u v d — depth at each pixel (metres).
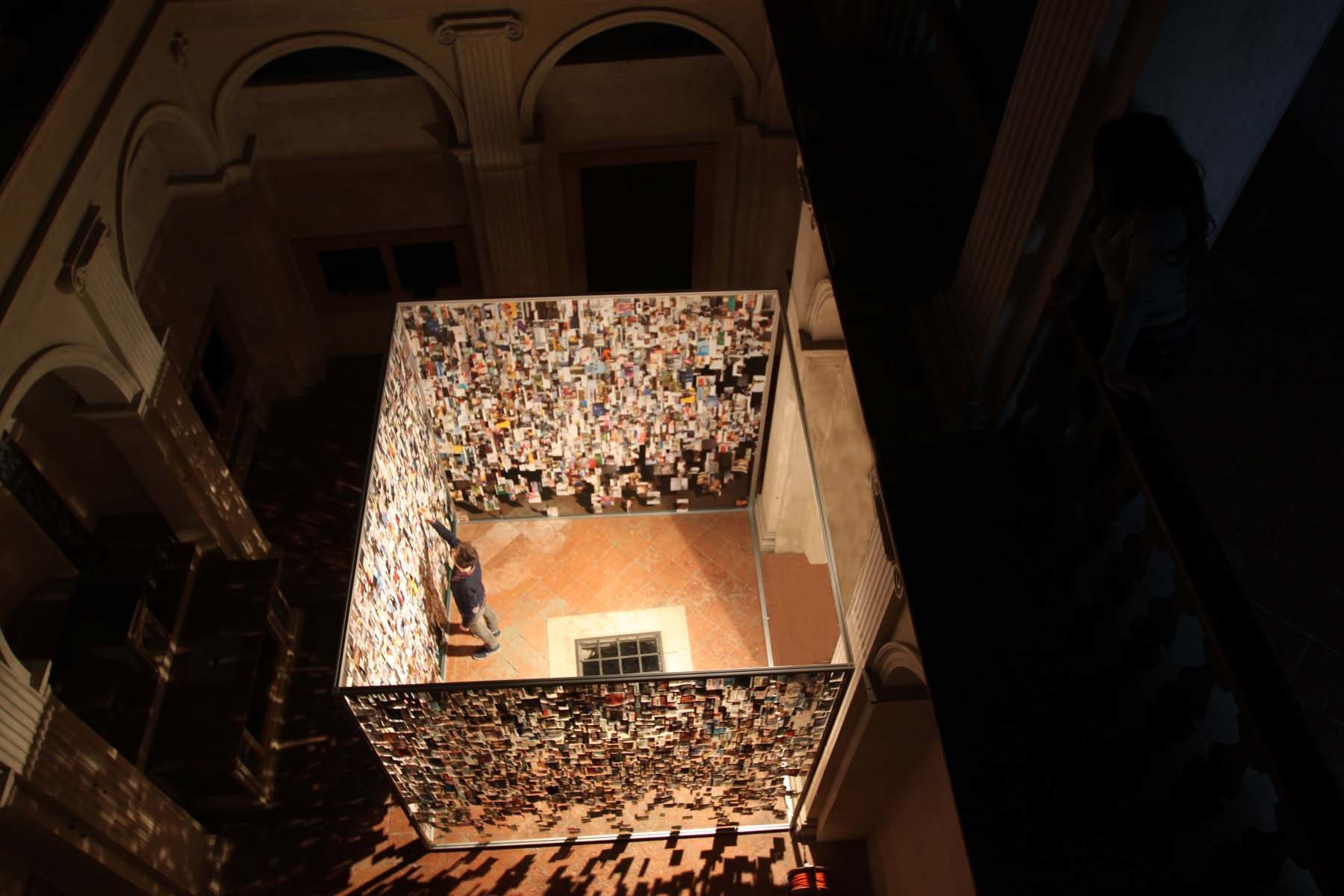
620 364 9.74
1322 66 6.82
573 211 11.49
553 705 7.07
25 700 6.34
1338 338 6.04
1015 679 4.82
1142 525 4.51
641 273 12.36
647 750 7.74
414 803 8.34
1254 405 5.76
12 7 7.51
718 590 10.81
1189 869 4.36
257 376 11.93
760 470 10.98
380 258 11.77
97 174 7.60
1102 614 4.74
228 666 8.83
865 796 8.25
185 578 9.14
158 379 8.47
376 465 8.09
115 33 7.85
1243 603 3.60
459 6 9.15
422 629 9.51
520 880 8.95
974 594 5.03
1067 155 4.19
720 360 9.74
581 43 10.37
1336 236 6.41
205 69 9.30
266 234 10.83
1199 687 4.14
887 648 6.38
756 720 7.43
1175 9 3.49
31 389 7.90
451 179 10.95
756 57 9.91
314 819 9.24
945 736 4.69
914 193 6.66
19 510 8.00
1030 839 4.45
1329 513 5.34
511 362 9.63
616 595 10.77
